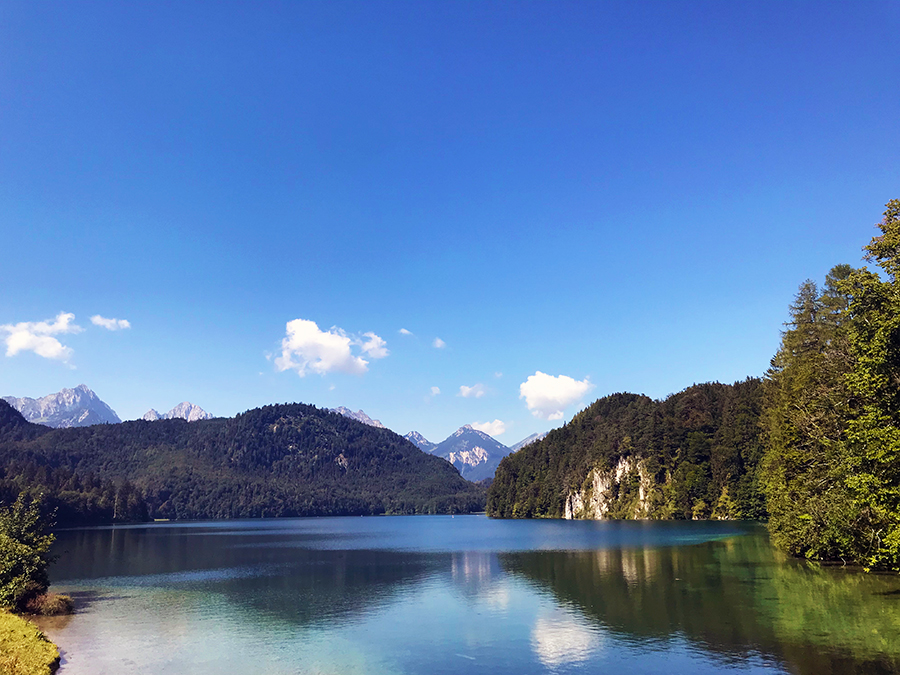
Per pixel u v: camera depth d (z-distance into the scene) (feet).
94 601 179.63
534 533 497.46
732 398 631.15
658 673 97.81
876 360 116.67
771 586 168.45
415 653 115.34
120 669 107.45
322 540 482.28
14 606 154.20
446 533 558.56
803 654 102.27
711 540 352.49
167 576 241.35
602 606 154.61
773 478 256.11
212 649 120.78
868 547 171.63
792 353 301.63
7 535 165.58
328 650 118.83
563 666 104.06
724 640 114.11
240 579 229.66
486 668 104.68
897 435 113.60
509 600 171.01
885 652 101.40
